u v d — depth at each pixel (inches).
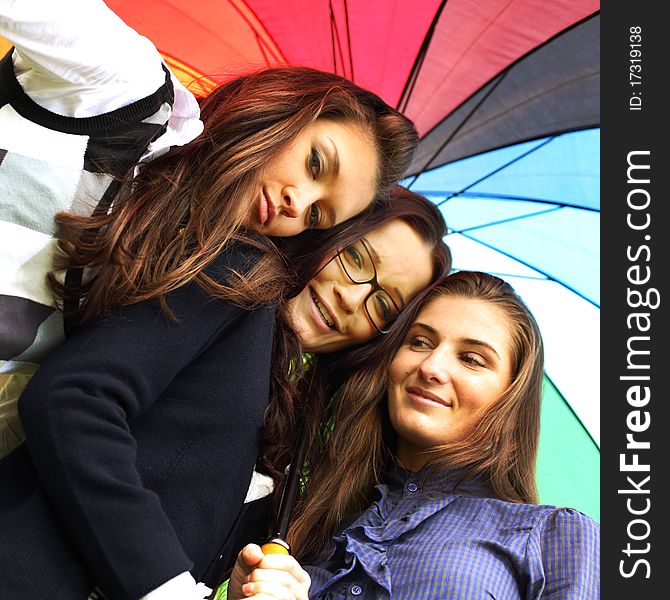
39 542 56.4
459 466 82.4
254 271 67.8
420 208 88.0
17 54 60.9
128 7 84.4
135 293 61.8
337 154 72.6
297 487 79.6
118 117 60.7
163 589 55.8
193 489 64.2
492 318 86.2
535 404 87.0
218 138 69.9
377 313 86.6
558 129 88.8
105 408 57.2
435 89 90.0
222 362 66.0
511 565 76.6
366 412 88.3
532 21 82.4
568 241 92.1
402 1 82.6
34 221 59.7
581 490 94.2
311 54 87.8
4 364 60.9
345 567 78.6
